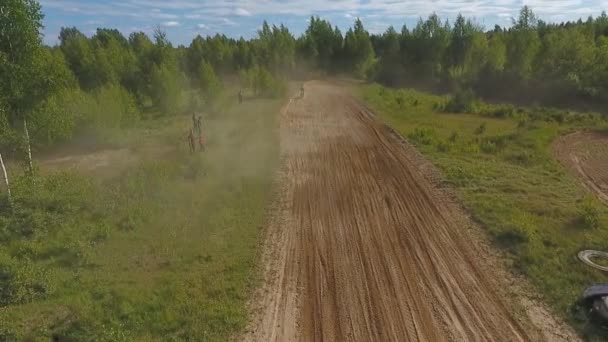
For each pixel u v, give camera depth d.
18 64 15.56
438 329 10.72
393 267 13.45
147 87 43.94
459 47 71.88
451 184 20.28
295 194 19.38
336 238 15.33
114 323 10.58
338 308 11.52
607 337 10.27
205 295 11.87
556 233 15.12
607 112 45.56
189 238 15.06
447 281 12.68
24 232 14.98
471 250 14.38
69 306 11.31
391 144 27.64
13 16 15.06
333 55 83.12
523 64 56.78
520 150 26.25
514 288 12.29
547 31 72.81
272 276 12.95
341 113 38.19
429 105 43.22
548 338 10.38
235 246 14.58
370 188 20.11
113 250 14.26
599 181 22.02
